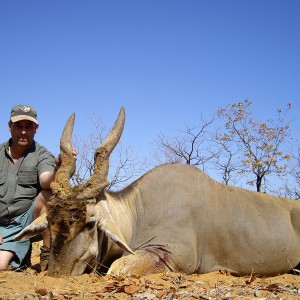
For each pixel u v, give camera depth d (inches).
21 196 126.9
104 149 116.9
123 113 123.0
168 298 85.0
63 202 106.3
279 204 141.9
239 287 99.1
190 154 297.3
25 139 127.3
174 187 129.3
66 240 105.8
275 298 88.6
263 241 133.8
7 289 91.9
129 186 130.3
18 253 124.1
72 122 119.3
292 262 138.7
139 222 126.9
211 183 135.4
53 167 127.6
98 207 112.5
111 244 117.2
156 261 118.3
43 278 101.7
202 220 129.2
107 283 98.6
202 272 129.6
